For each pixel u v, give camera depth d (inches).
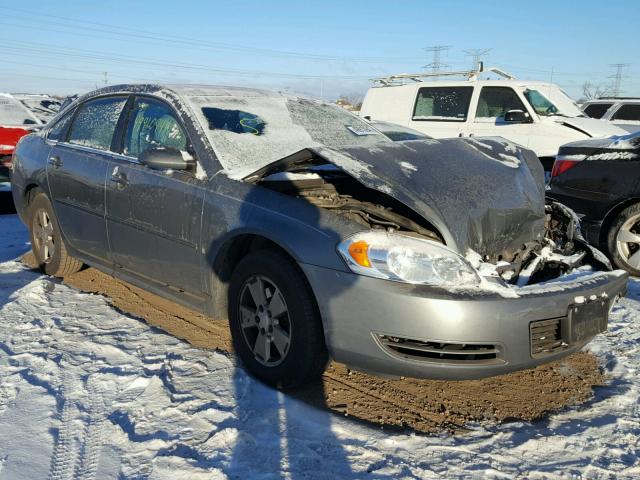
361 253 105.1
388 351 104.4
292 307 112.7
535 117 384.2
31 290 174.6
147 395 116.3
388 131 328.5
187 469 93.5
